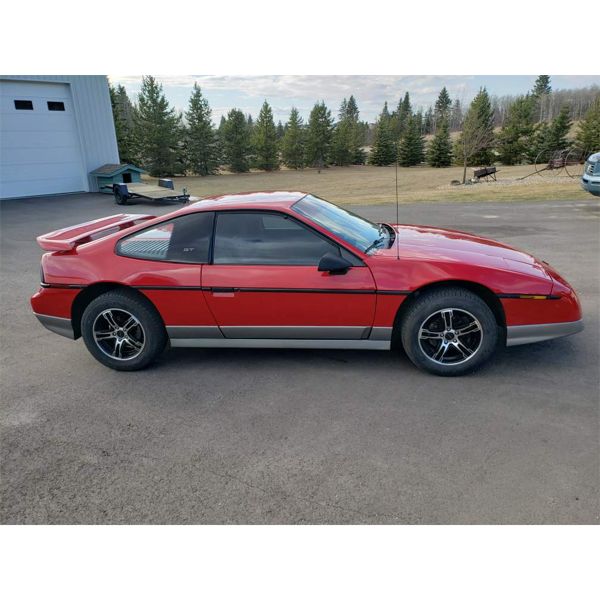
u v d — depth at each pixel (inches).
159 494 100.5
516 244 314.8
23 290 255.8
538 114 2145.7
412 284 136.1
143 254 150.3
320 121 2495.1
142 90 1884.8
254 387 142.9
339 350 165.2
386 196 751.7
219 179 1910.7
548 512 90.7
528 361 150.0
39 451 116.9
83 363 166.1
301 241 142.7
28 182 614.2
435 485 99.0
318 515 92.9
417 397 132.7
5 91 571.8
